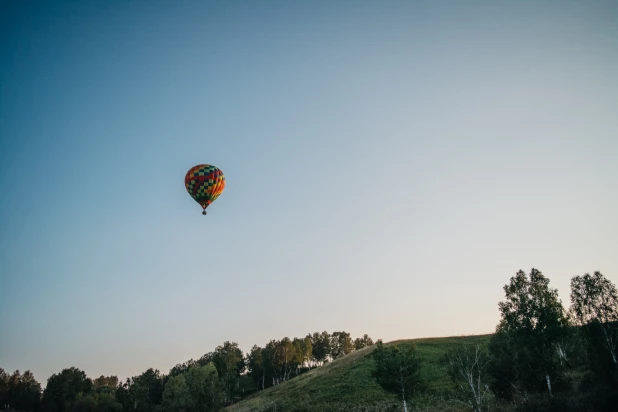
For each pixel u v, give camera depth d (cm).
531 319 3888
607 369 3509
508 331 4078
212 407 6169
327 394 6575
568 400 3247
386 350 4784
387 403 5369
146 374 12131
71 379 12025
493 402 4178
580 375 4225
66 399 11550
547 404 3275
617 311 3609
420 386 4497
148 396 11362
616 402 3041
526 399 3544
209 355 12594
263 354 11444
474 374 4191
